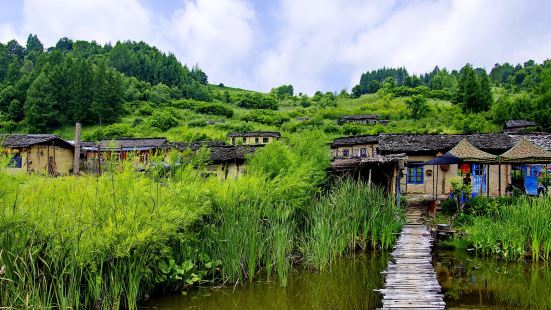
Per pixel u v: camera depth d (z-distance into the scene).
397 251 12.95
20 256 7.09
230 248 10.63
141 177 9.58
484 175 22.44
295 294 10.38
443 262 13.45
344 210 14.00
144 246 8.66
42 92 76.56
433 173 22.39
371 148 33.75
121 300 8.66
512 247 13.44
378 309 8.52
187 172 10.91
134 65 125.50
